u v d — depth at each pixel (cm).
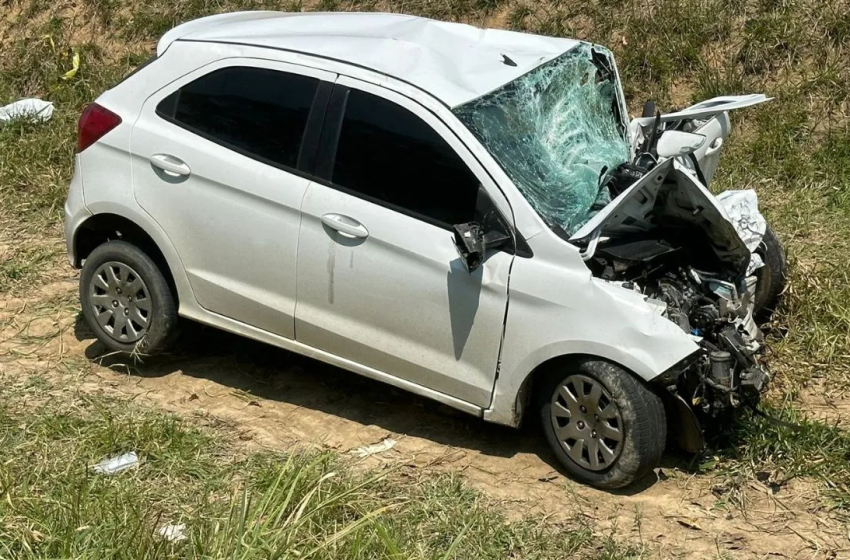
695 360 455
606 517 470
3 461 475
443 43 554
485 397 493
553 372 491
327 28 571
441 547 437
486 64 538
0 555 400
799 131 842
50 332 632
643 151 579
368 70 505
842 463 495
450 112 484
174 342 593
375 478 454
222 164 527
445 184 484
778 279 614
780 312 625
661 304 475
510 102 510
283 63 521
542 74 541
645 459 470
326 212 503
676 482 497
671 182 486
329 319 519
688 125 616
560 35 942
